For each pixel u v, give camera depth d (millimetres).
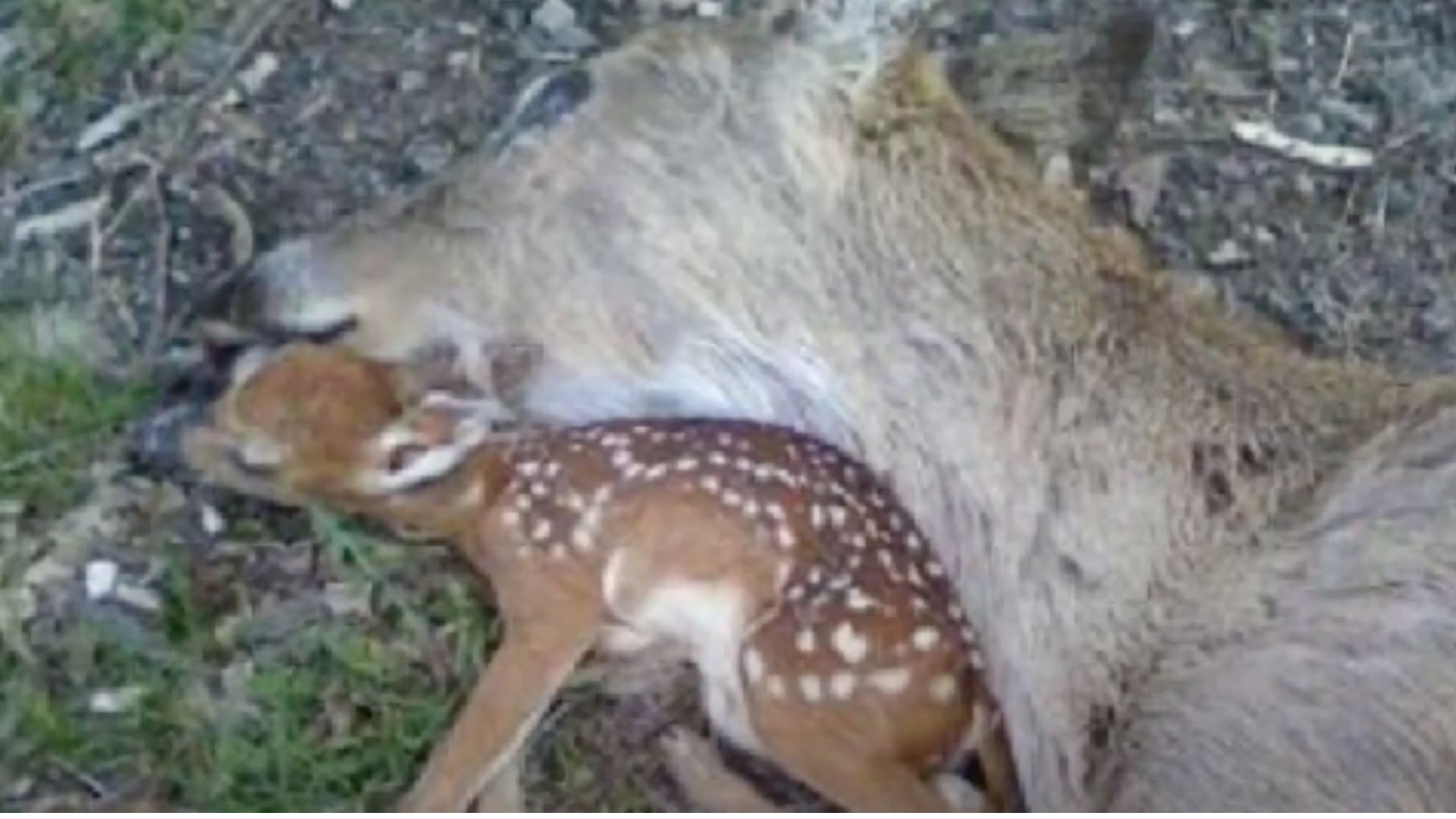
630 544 1435
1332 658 1451
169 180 1663
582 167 1522
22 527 1524
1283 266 1689
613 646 1459
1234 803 1450
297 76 1710
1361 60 1783
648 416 1522
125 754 1469
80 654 1488
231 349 1523
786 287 1515
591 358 1523
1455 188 1730
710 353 1522
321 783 1466
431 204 1522
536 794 1485
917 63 1525
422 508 1464
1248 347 1515
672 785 1488
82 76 1707
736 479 1442
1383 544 1462
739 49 1535
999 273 1504
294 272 1510
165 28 1721
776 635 1424
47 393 1561
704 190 1519
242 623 1502
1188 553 1476
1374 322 1669
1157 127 1734
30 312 1604
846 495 1458
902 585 1438
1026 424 1488
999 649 1479
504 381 1518
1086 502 1479
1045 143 1567
